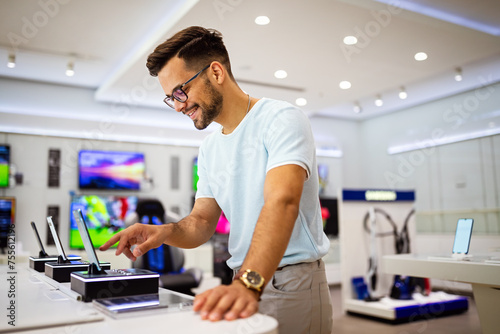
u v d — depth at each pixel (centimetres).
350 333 406
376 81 541
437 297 500
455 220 650
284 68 489
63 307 91
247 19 368
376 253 509
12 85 585
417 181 737
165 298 95
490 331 248
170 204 650
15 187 556
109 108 643
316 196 115
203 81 113
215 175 125
